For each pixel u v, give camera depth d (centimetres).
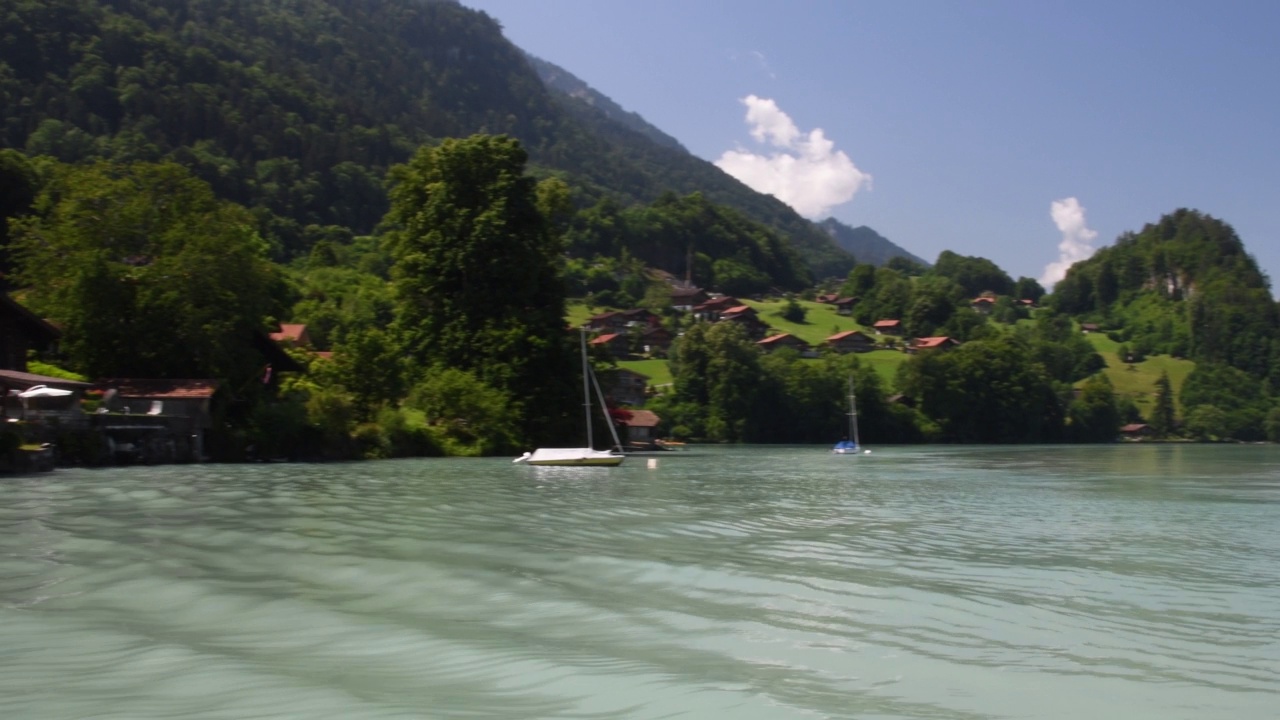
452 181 7256
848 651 1098
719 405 12619
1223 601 1443
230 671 975
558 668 1008
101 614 1207
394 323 7344
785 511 2781
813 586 1491
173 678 950
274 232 18775
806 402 12862
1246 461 7819
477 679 968
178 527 2047
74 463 4288
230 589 1371
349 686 937
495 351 6875
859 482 4431
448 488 3406
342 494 3012
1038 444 14100
